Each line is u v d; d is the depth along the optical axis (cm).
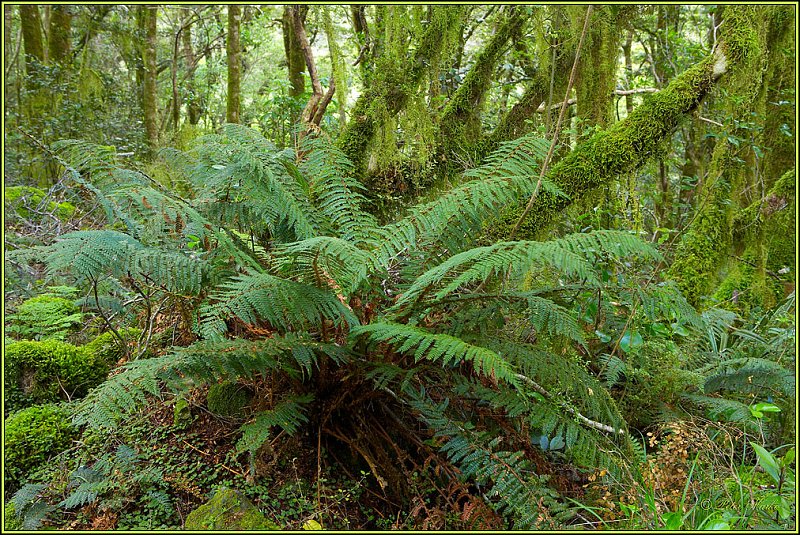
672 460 200
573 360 265
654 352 279
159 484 194
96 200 245
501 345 213
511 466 186
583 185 284
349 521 194
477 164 348
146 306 271
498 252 183
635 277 304
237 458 209
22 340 260
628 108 532
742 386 255
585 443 200
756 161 409
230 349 176
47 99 605
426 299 219
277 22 717
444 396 226
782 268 412
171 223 222
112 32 738
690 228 364
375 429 221
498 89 477
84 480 190
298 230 221
